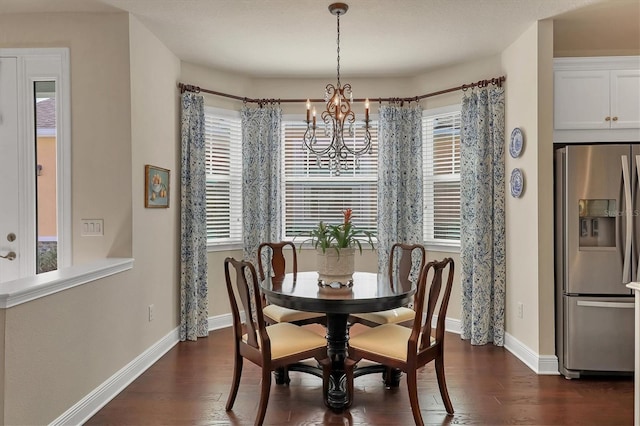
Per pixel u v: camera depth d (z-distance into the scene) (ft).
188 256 13.32
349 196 15.75
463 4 9.77
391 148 14.85
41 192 10.27
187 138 13.32
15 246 10.23
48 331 7.14
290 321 10.30
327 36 11.64
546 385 9.93
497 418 8.35
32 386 6.76
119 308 9.62
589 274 10.14
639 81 10.85
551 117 10.78
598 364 10.12
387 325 9.47
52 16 10.16
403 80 15.28
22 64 10.18
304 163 15.71
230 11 10.09
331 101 10.23
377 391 9.62
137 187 10.50
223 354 12.02
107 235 10.17
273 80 15.35
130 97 10.16
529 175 11.25
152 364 11.20
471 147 13.30
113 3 9.64
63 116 10.16
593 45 12.37
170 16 10.34
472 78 13.64
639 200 9.86
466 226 13.34
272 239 15.03
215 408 8.74
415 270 14.66
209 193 14.69
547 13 10.28
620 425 8.08
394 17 10.43
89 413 8.33
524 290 11.57
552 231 10.77
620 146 9.95
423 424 7.98
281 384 9.95
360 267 15.55
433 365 11.23
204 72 14.15
